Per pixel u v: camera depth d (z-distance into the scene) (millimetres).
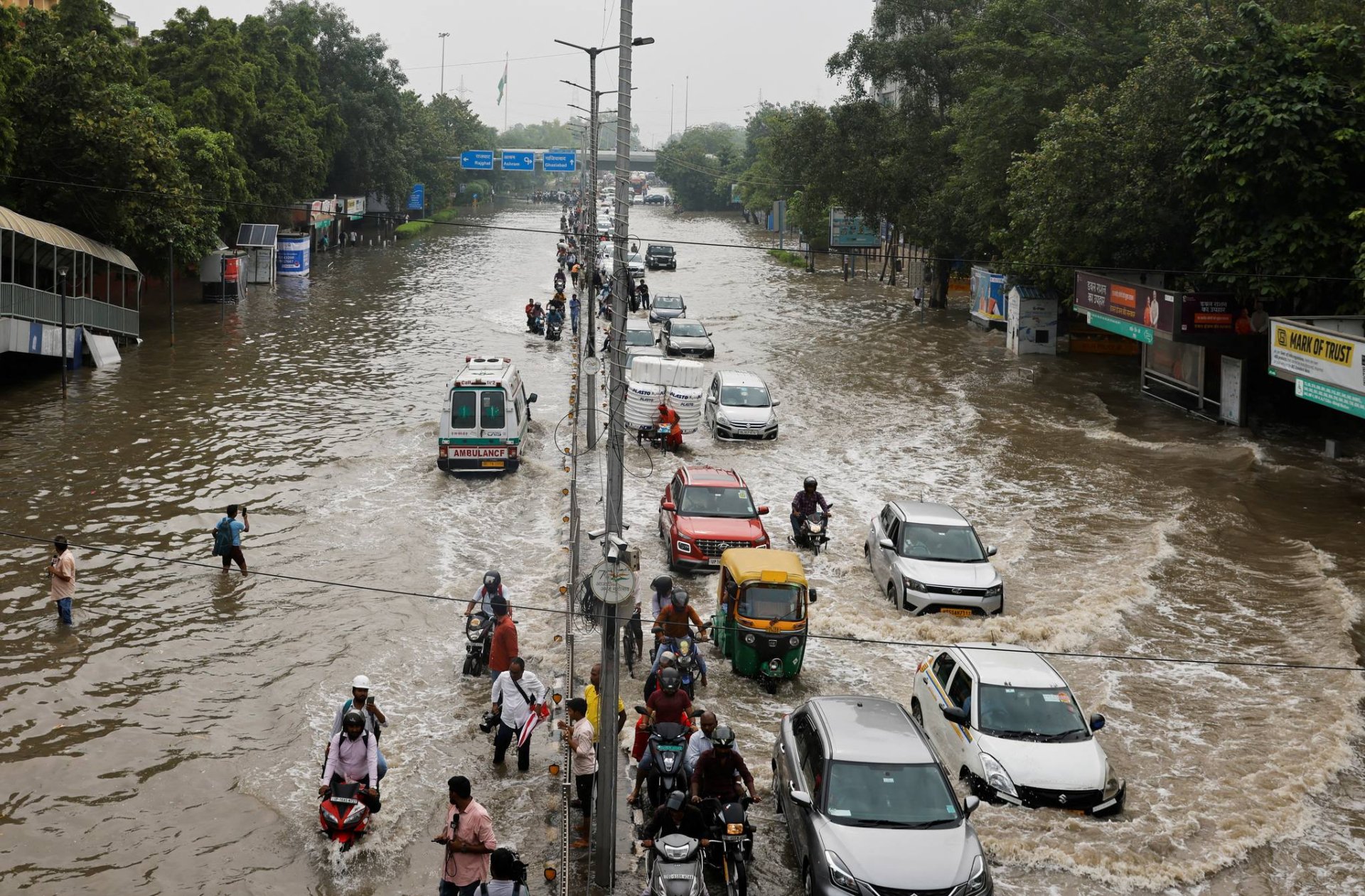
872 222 64438
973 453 30266
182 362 39938
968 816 11891
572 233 87750
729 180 163875
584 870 11570
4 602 18281
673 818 11391
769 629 16172
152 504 23500
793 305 63156
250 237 65000
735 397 32312
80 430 29594
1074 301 42031
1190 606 19594
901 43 59781
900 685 16609
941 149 59875
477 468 26172
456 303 58719
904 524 20062
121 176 43062
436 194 128125
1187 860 11773
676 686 13188
